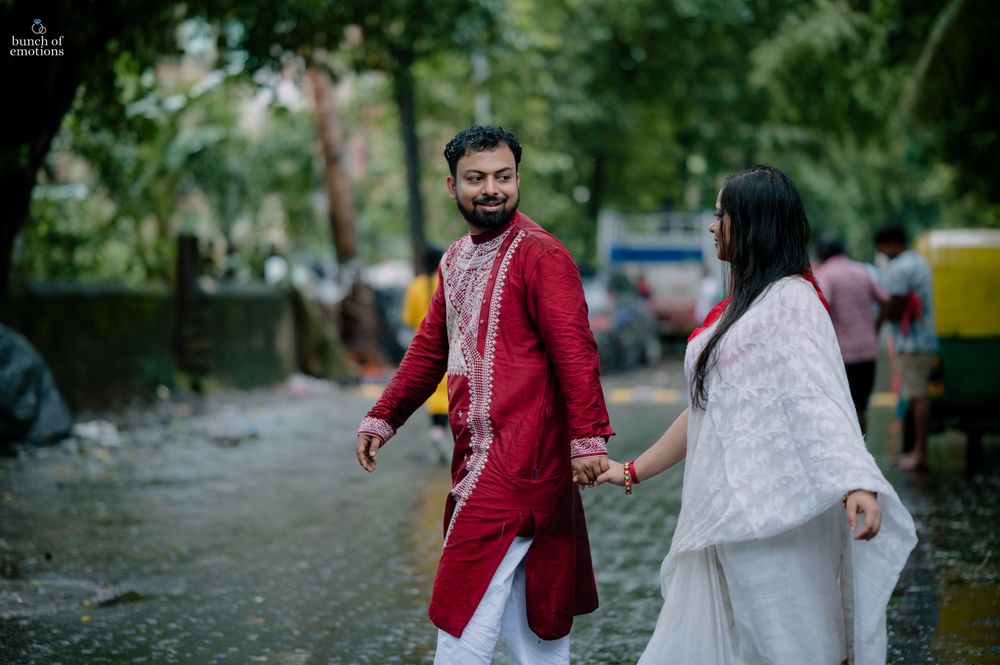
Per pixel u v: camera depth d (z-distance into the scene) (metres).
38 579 6.30
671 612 3.48
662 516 8.08
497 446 3.67
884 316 9.70
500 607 3.65
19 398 11.11
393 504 8.52
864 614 3.32
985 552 6.82
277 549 7.04
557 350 3.61
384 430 4.02
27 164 10.48
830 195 36.09
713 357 3.39
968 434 9.99
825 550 3.38
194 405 14.90
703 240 29.08
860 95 20.91
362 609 5.74
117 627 5.43
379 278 31.34
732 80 30.16
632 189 33.34
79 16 10.32
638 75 30.44
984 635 5.20
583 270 22.98
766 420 3.31
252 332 17.61
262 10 11.63
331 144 20.92
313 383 18.61
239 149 20.62
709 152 33.22
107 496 8.83
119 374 14.27
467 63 23.27
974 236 10.42
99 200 16.75
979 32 13.68
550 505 3.68
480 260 3.76
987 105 16.39
